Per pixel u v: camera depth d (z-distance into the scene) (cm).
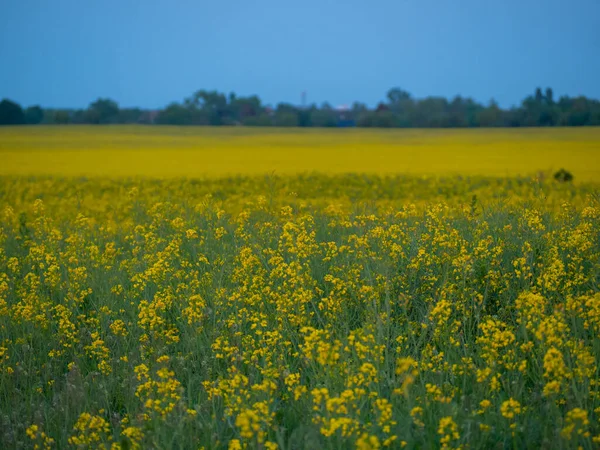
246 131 8888
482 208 891
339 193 2461
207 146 5928
